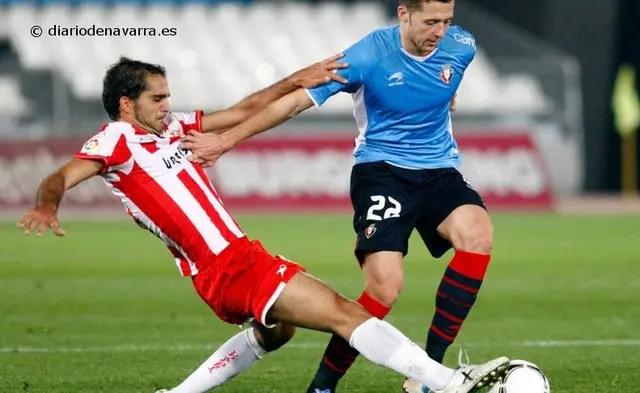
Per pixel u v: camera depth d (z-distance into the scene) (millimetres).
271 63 110562
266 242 66562
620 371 29031
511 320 39125
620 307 42438
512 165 88938
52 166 83438
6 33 108250
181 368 29641
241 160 85625
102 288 48000
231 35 112375
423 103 24984
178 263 22812
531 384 21422
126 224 80812
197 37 111375
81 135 89375
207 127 23672
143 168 22188
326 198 86375
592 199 108688
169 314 40438
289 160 86188
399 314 40656
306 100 24000
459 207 24891
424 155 25281
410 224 24969
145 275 52844
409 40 24484
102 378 28172
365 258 24812
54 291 47031
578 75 112188
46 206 20203
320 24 115312
